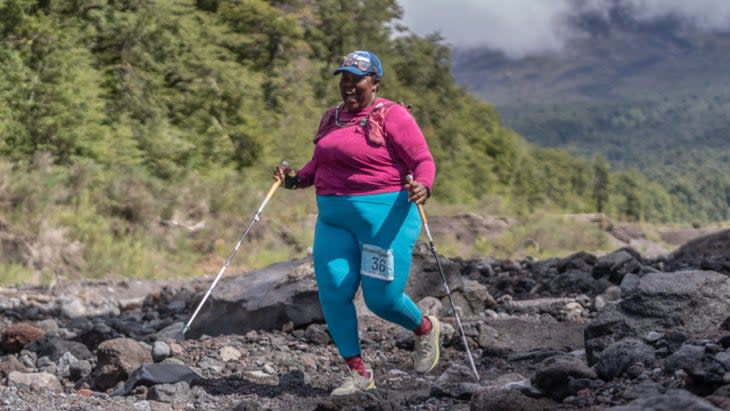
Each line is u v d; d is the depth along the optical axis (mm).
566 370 4699
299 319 7488
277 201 22516
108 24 24516
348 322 5430
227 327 7840
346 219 5355
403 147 5242
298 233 20375
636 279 9148
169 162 21922
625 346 4969
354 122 5332
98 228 15703
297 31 35125
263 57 34938
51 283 12438
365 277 5352
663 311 5594
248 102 29641
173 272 15781
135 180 18484
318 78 40406
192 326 8094
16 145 19031
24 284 12414
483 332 7113
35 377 5965
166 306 10383
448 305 8531
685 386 4246
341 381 6195
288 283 7703
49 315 9984
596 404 4379
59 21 23797
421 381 6109
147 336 8031
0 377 6496
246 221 19719
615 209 123875
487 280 10898
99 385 6141
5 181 15156
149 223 17203
